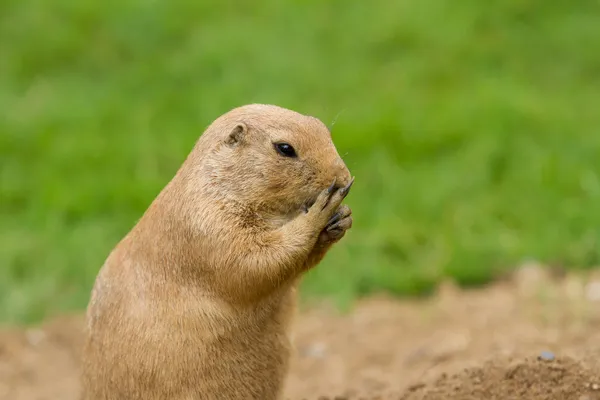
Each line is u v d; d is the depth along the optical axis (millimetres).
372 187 38094
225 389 20141
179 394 19953
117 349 20219
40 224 37969
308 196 19625
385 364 28656
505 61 46281
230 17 51344
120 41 50594
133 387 20141
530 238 34656
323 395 25875
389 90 44281
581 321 28953
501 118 40812
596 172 37344
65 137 43406
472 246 34531
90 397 20906
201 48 48656
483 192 37281
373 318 32188
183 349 19828
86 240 36781
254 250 19219
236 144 19781
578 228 34812
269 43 48438
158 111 44531
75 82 48312
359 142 40062
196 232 19578
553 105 42250
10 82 48438
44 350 32344
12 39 51188
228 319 19766
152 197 38688
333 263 34750
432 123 41125
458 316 31109
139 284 20219
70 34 50969
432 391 22047
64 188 39375
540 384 21141
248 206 19594
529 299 31469
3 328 33875
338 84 44938
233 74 46438
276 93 44625
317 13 50688
